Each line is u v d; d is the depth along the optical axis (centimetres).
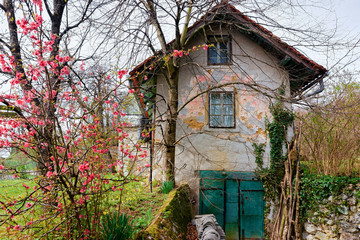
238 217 850
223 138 817
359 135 702
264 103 888
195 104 899
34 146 296
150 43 610
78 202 316
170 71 784
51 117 301
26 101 313
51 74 360
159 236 365
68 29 592
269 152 862
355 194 635
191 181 864
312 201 731
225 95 909
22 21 293
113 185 348
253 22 773
